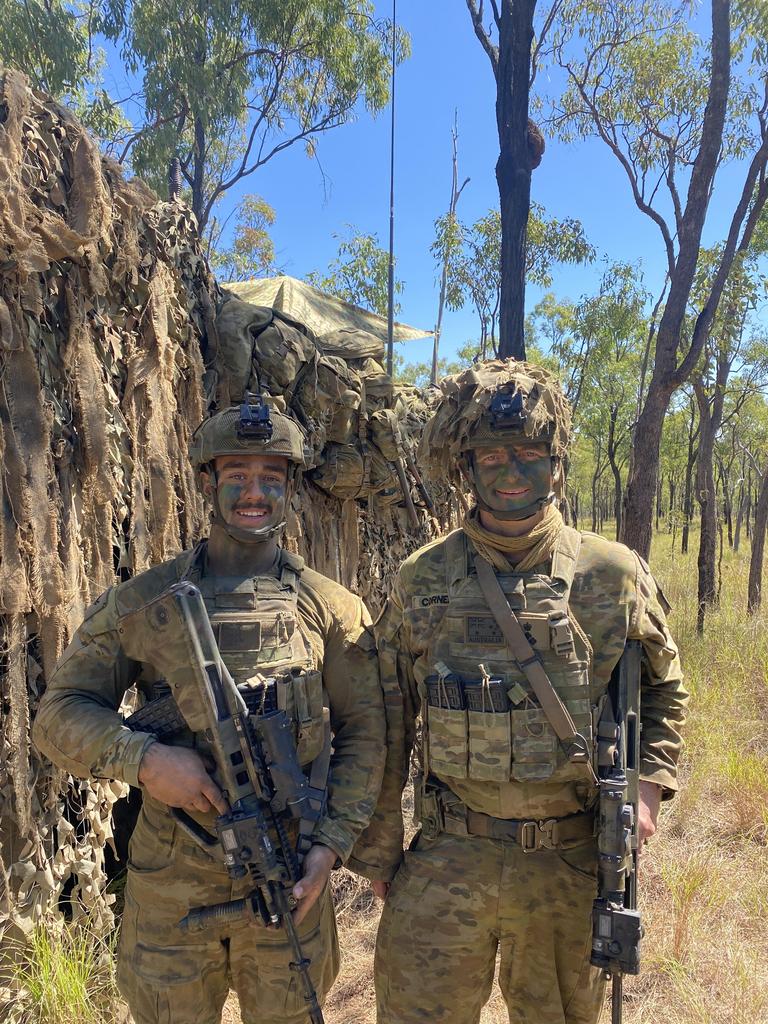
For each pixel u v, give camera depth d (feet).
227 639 6.26
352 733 6.88
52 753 6.27
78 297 9.70
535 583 6.66
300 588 6.82
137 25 38.81
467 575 6.87
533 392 6.56
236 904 6.09
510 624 6.50
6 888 8.57
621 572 6.74
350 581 16.52
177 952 6.17
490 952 6.82
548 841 6.55
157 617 6.21
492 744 6.40
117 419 10.46
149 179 39.99
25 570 8.70
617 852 6.18
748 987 10.47
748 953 11.39
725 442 82.43
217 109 40.86
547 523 6.84
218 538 6.65
